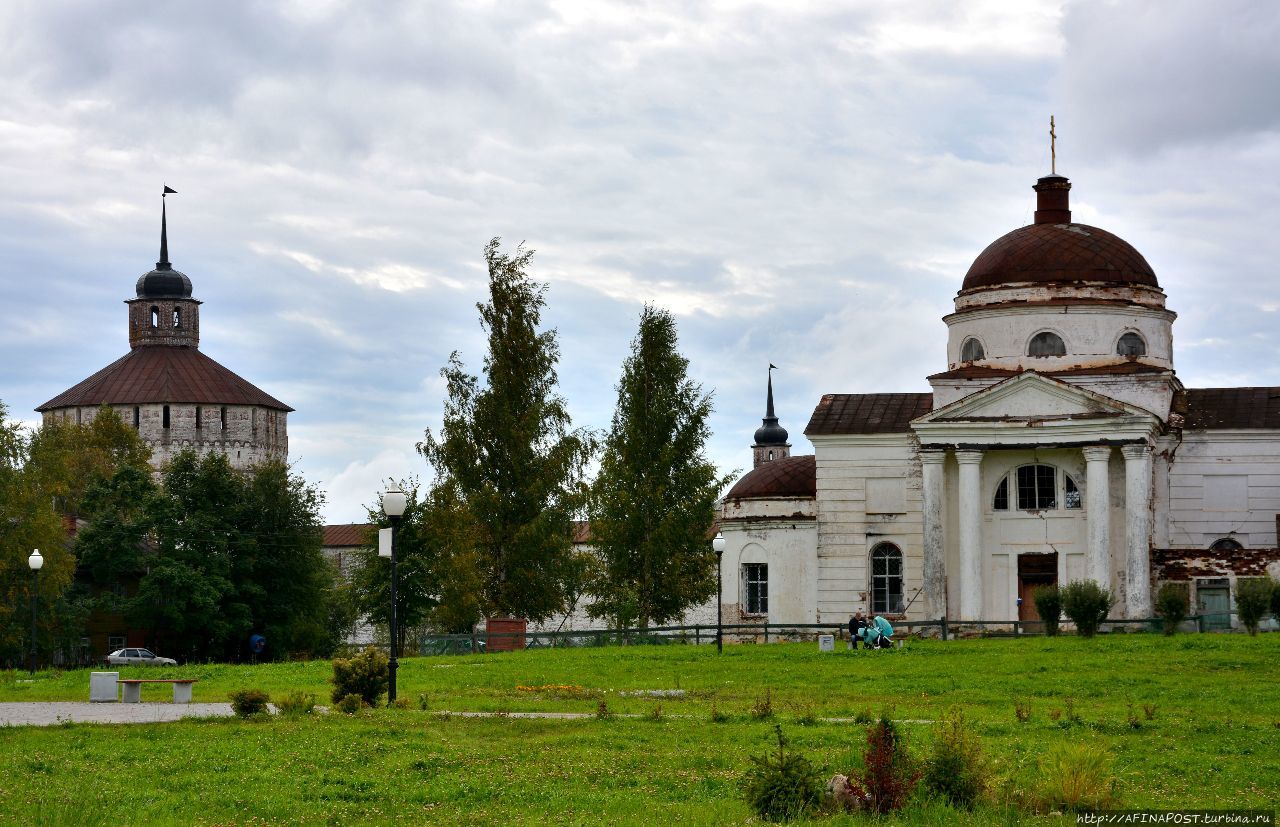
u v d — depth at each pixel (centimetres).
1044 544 6544
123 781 2550
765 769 2339
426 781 2583
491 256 7781
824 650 5309
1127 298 6688
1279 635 5262
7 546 8438
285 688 4338
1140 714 3441
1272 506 6644
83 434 11862
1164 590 5778
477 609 7250
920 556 6844
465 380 7681
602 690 4172
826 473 6988
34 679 4966
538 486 7412
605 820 2236
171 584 8812
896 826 2122
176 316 15088
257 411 14788
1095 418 6291
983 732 3144
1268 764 2734
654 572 7519
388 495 3750
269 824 2220
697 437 7762
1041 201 7175
